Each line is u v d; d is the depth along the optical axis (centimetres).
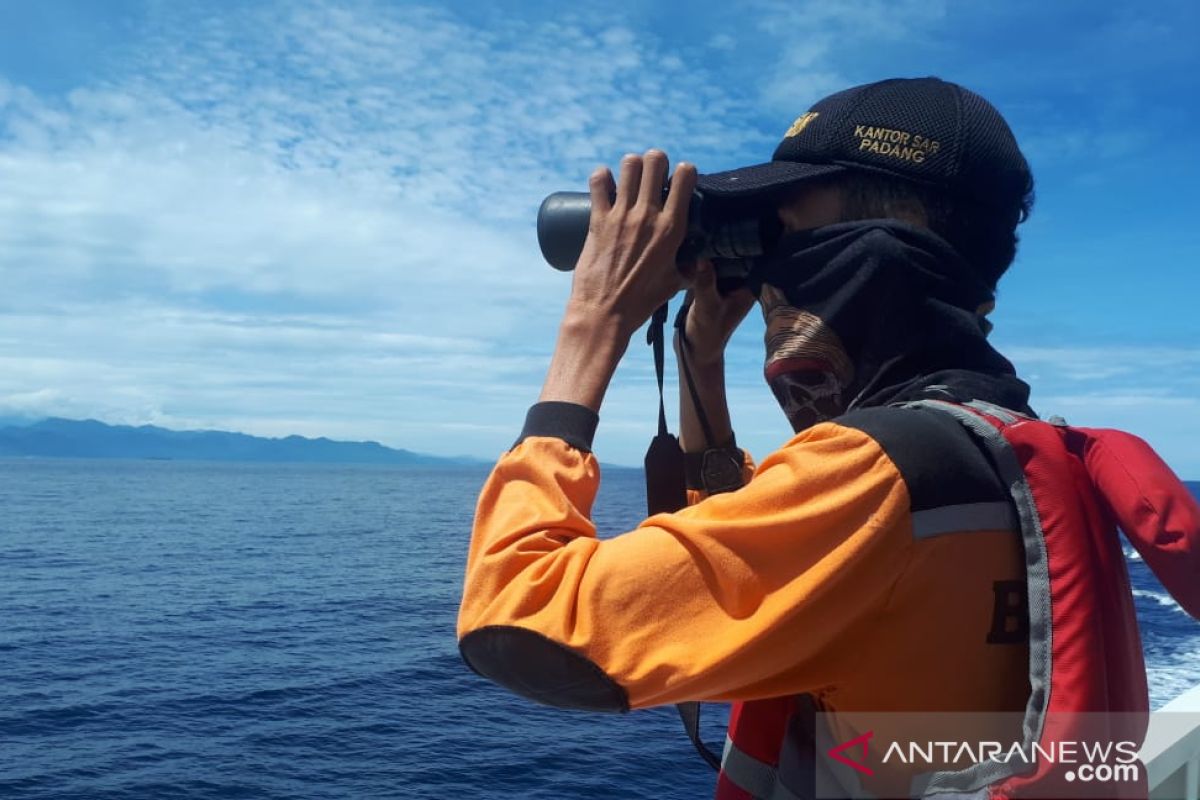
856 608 106
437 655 3741
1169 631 3144
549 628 105
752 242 136
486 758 2286
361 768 2252
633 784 2064
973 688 110
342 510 14312
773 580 105
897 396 122
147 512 13250
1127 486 106
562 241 143
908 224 126
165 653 3784
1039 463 109
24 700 2952
